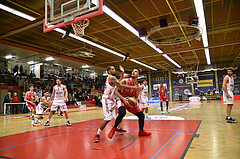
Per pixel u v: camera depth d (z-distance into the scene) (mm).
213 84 24266
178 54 17016
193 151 2271
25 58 15266
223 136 3072
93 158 2107
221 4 7750
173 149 2377
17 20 8562
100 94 23734
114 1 7234
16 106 11789
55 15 4906
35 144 2895
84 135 3566
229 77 4676
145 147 2518
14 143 3002
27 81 15211
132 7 7770
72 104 16125
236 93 22750
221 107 9977
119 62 19469
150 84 27547
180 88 25922
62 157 2182
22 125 5457
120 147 2568
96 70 22578
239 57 18750
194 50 15250
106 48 13922
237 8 8125
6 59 15453
